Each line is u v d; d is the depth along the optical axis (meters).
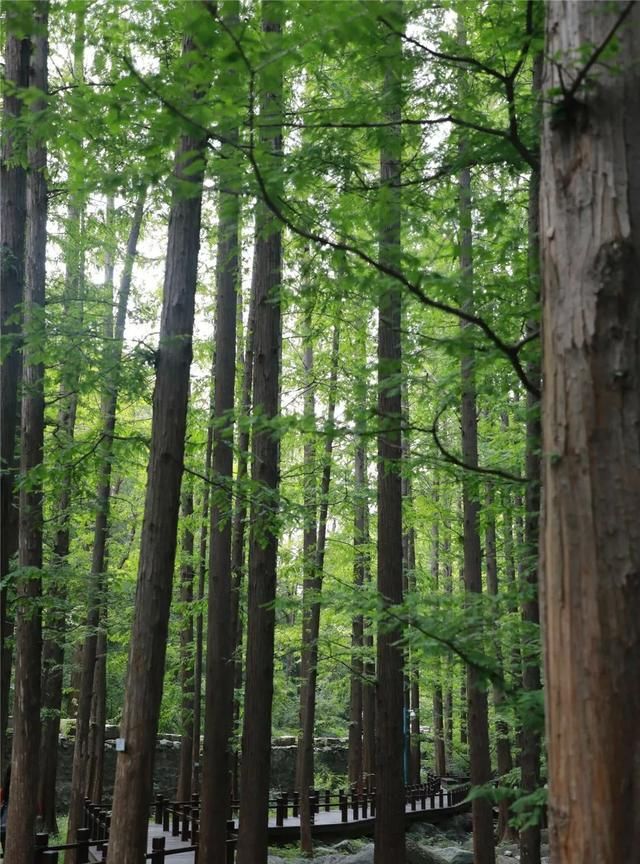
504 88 5.17
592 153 3.02
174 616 18.89
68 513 11.22
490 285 4.82
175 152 7.31
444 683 19.00
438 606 4.59
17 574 8.00
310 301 6.09
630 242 2.93
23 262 9.64
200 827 10.05
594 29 3.13
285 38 3.76
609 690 2.71
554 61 2.98
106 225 12.88
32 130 5.68
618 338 2.88
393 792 9.29
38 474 7.68
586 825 2.69
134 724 6.94
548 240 3.10
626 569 2.76
